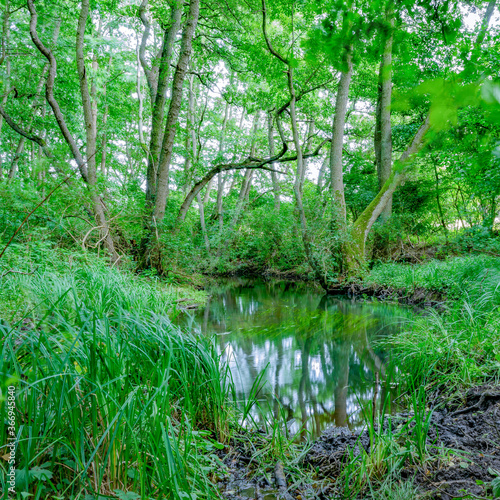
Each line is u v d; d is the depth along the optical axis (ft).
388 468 6.98
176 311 16.60
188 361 9.51
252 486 7.00
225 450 8.31
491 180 23.58
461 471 6.66
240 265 62.28
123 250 33.30
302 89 40.96
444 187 45.24
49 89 30.01
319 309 27.61
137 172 55.42
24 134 29.68
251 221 59.11
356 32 4.32
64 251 22.27
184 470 6.03
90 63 48.14
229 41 41.86
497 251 30.40
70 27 46.85
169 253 33.30
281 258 55.88
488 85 2.57
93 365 6.17
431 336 13.14
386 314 24.58
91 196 28.30
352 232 37.37
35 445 5.45
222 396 9.15
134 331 9.32
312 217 38.96
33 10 29.25
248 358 15.92
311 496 6.66
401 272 32.86
